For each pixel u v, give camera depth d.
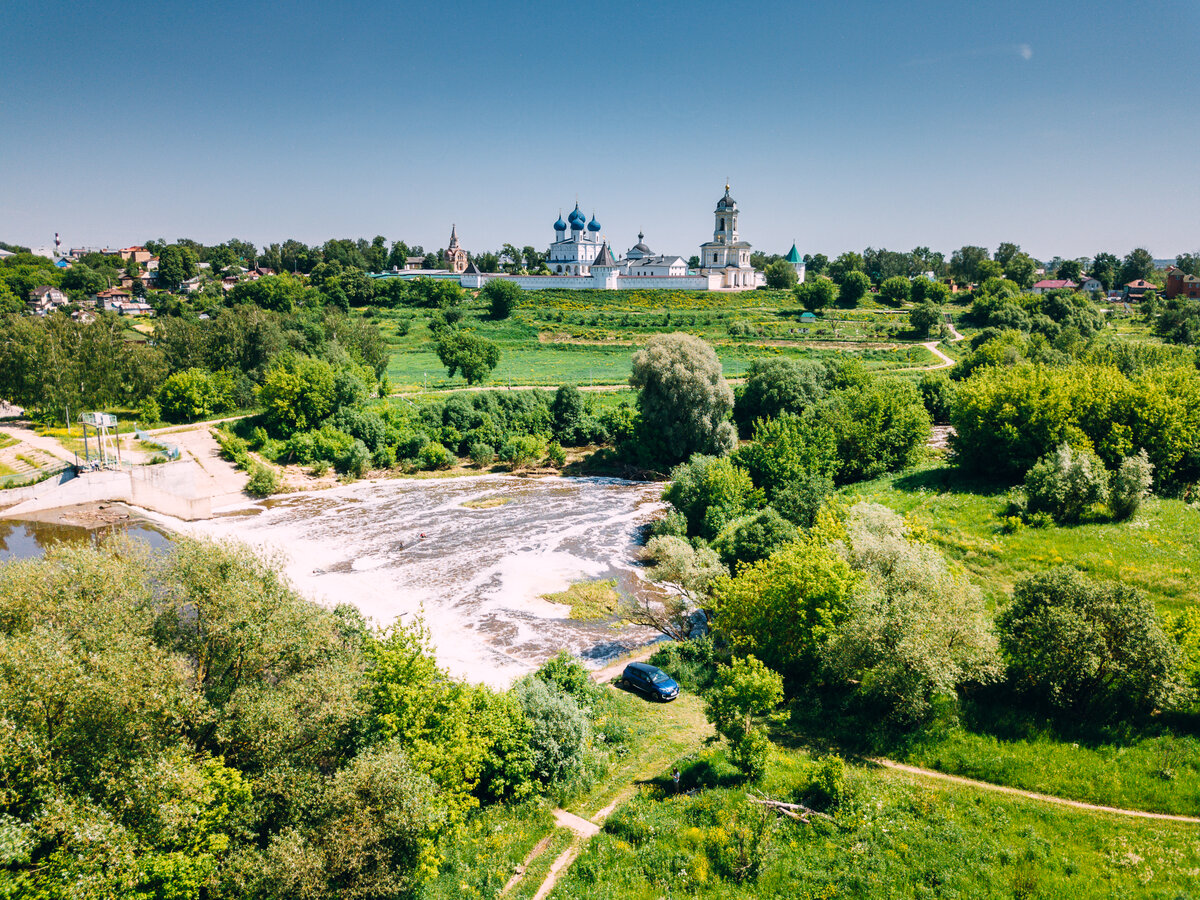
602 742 32.03
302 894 20.28
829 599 33.69
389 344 175.88
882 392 74.50
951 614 30.00
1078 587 29.48
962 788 26.34
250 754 25.05
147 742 22.41
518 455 93.12
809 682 34.56
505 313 199.62
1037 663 29.41
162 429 96.31
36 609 26.72
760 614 35.28
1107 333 149.75
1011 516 47.69
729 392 89.94
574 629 48.16
